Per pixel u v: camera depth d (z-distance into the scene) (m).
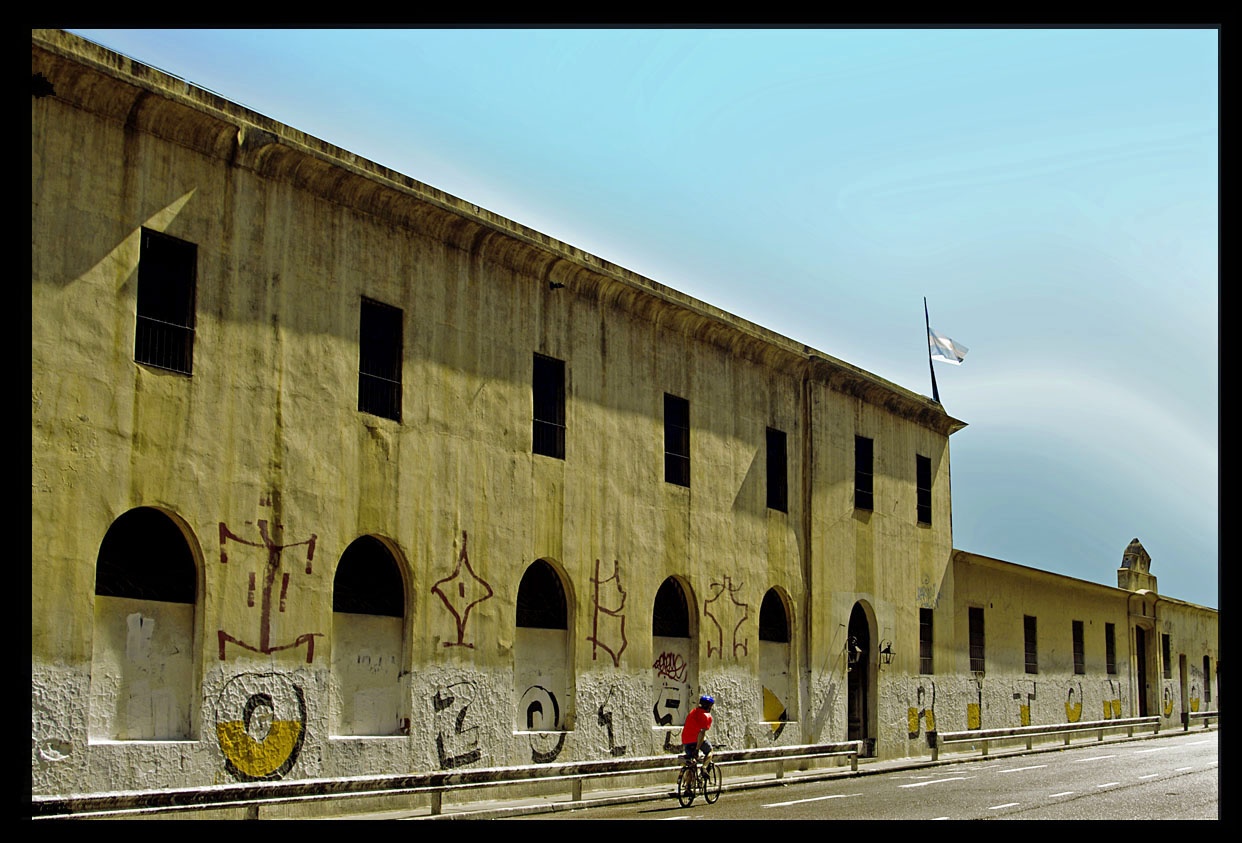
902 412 32.09
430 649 18.05
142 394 14.62
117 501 14.22
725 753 22.03
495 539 19.36
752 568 25.56
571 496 21.02
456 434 18.88
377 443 17.58
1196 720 54.56
